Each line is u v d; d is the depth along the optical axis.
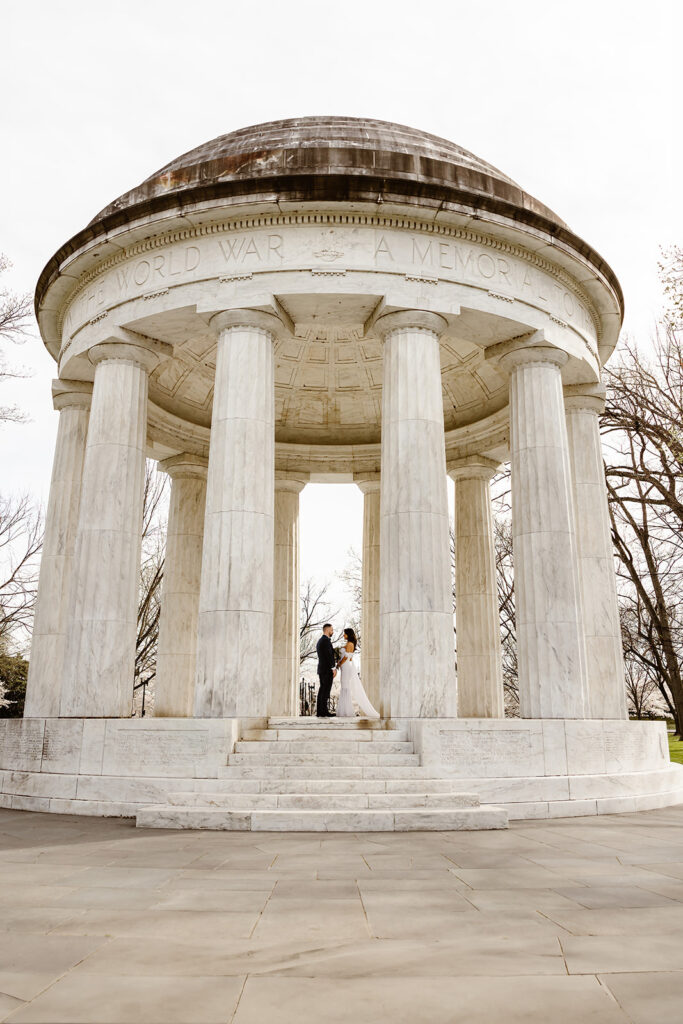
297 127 25.84
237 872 10.52
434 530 20.17
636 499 45.28
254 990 5.86
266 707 19.42
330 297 21.38
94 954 6.79
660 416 43.28
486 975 6.20
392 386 21.30
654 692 92.19
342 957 6.70
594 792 18.69
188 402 32.84
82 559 21.75
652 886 9.62
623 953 6.80
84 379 26.48
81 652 20.97
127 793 17.42
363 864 11.16
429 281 21.50
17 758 20.62
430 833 14.56
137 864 11.14
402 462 20.53
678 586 51.84
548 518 22.11
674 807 20.03
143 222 21.95
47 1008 5.45
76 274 24.52
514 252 22.88
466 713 31.59
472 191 21.28
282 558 34.62
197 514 33.19
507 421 31.75
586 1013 5.36
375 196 20.86
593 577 25.48
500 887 9.55
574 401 27.06
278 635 33.69
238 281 21.36
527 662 21.50
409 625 19.45
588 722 19.55
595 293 25.41
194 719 17.81
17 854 12.06
